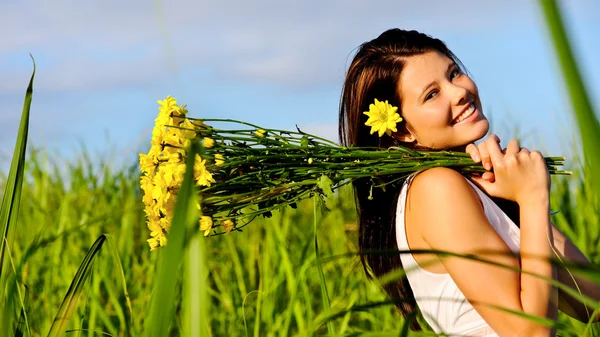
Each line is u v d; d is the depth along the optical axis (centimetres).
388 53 221
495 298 177
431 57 217
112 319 332
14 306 205
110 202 422
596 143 51
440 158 200
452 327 192
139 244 406
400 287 225
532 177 188
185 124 202
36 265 368
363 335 136
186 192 91
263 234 420
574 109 51
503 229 196
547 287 177
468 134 212
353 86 231
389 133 215
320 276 163
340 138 243
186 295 105
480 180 199
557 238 222
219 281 370
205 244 406
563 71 49
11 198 166
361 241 230
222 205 207
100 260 364
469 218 185
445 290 193
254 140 205
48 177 452
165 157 200
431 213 190
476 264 180
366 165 204
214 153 204
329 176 204
